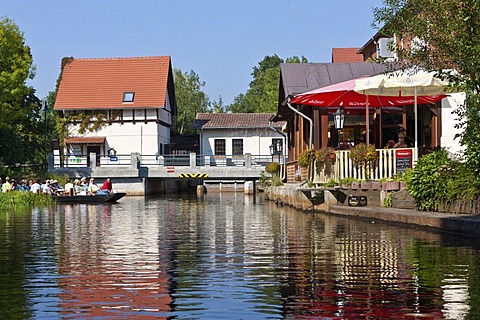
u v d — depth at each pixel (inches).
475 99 700.0
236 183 2965.1
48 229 842.2
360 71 1552.7
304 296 374.0
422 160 833.5
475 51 570.9
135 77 2901.1
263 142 2994.6
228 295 379.9
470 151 730.2
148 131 2800.2
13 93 2074.3
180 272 460.4
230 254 551.5
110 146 2805.1
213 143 2999.5
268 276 438.3
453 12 597.3
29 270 477.4
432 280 414.0
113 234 759.7
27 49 2210.9
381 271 449.1
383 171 944.9
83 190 1891.0
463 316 326.3
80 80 2896.2
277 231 753.0
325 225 810.2
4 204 1496.1
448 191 755.4
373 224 802.2
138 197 2140.7
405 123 1221.1
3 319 333.4
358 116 1255.5
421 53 658.8
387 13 684.7
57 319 332.5
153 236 727.7
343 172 987.9
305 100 1128.8
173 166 2407.7
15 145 2645.2
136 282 424.2
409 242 603.5
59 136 2807.6
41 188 1812.3
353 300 361.7
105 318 333.4
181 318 331.3
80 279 437.1
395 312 335.0
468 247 562.9
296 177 1425.9
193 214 1146.0
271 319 325.7
